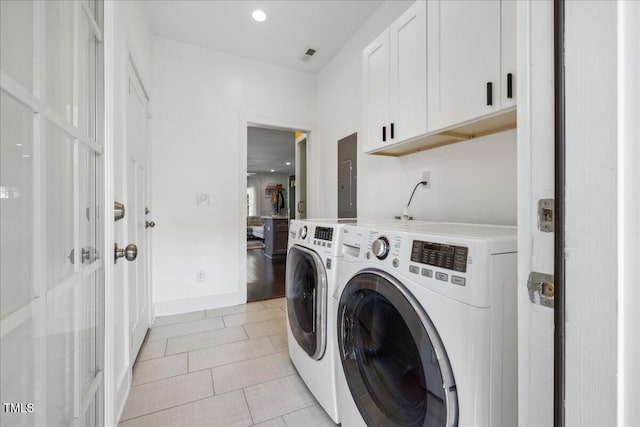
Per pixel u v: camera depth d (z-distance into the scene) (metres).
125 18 1.36
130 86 1.64
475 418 0.70
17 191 0.52
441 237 0.82
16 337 0.52
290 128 3.24
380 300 1.03
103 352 0.98
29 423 0.55
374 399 1.02
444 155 1.73
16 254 0.52
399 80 1.62
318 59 3.04
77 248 0.79
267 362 1.82
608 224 0.36
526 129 0.45
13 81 0.50
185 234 2.73
